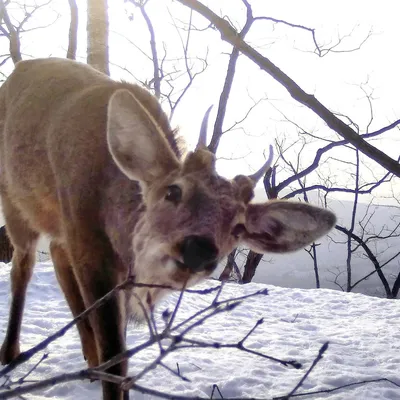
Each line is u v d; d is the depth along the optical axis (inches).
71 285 47.1
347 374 46.9
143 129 35.7
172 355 49.6
